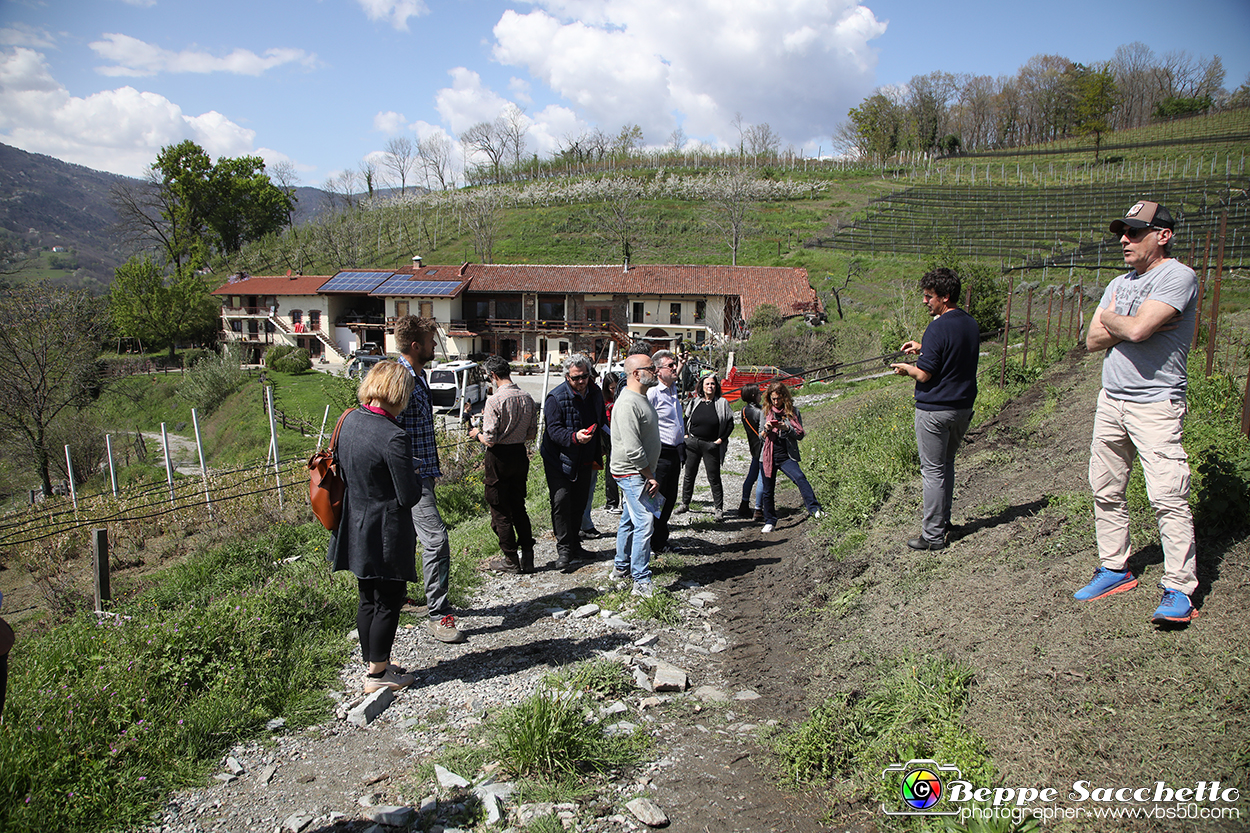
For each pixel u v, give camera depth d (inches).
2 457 1133.7
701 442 310.2
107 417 1720.0
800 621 188.4
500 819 114.0
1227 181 2349.9
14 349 1051.9
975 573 172.7
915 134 3964.1
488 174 4276.6
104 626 196.1
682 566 244.7
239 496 440.1
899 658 149.6
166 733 135.9
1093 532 166.1
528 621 199.8
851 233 2429.9
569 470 237.9
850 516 251.9
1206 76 3885.3
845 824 111.5
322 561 262.1
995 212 2459.4
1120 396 132.4
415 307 1931.6
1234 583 127.4
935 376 186.4
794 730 136.6
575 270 1990.7
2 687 95.0
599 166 4131.4
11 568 523.5
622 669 167.0
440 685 162.6
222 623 172.9
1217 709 104.8
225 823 114.7
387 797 121.0
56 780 119.3
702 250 2524.6
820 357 1123.3
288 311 2127.2
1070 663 125.6
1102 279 1257.4
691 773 128.0
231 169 3363.7
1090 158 3221.0
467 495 382.9
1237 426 195.5
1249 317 451.5
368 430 150.3
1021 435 285.4
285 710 150.5
